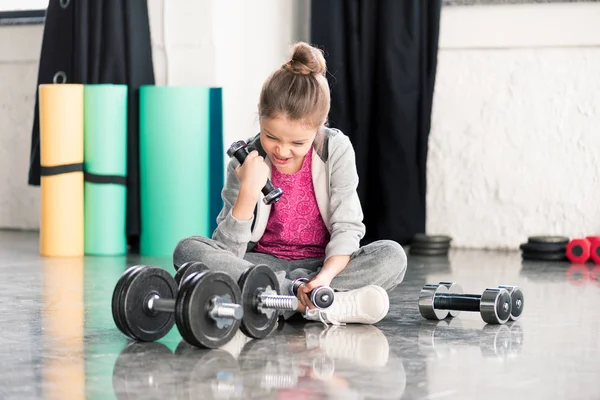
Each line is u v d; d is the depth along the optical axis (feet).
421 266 13.55
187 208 14.62
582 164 15.56
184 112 14.52
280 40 16.57
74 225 14.75
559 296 10.43
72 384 6.06
